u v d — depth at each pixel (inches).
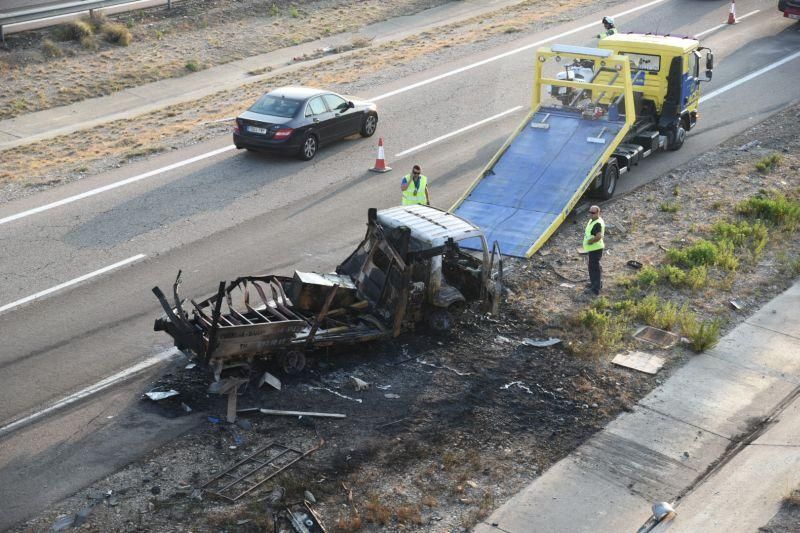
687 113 920.9
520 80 1174.3
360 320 532.4
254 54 1418.6
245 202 784.9
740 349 563.8
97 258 666.8
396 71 1224.8
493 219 708.0
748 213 771.4
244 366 480.1
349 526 385.4
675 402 504.1
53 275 636.7
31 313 578.9
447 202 781.9
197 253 677.9
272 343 476.4
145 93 1242.0
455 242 552.7
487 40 1384.1
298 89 915.4
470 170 866.1
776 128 994.1
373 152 923.4
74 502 396.5
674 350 559.5
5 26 1353.3
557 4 1628.9
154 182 832.9
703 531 395.5
